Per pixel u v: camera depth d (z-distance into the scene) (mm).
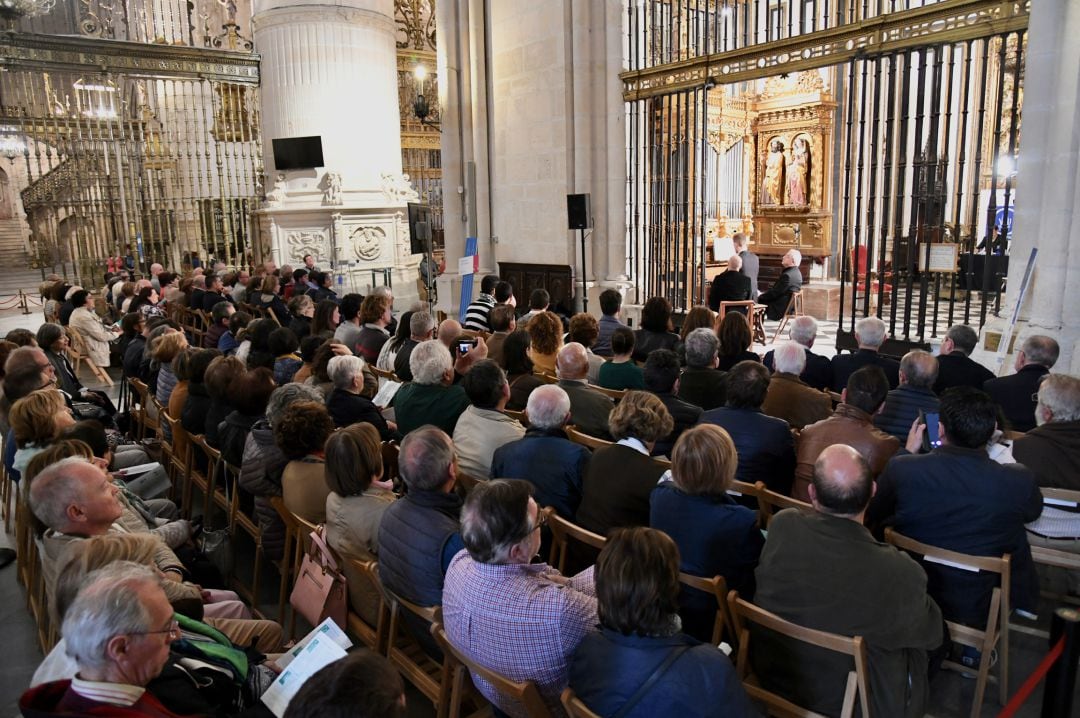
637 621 1842
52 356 6289
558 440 3523
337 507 3084
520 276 11898
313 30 14375
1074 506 3268
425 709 3207
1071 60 5453
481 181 12398
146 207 15469
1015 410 4355
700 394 4730
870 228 7512
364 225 15258
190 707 2076
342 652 2312
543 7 10680
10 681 3510
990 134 12438
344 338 7121
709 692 1790
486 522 2221
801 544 2422
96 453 3688
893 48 7074
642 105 10359
